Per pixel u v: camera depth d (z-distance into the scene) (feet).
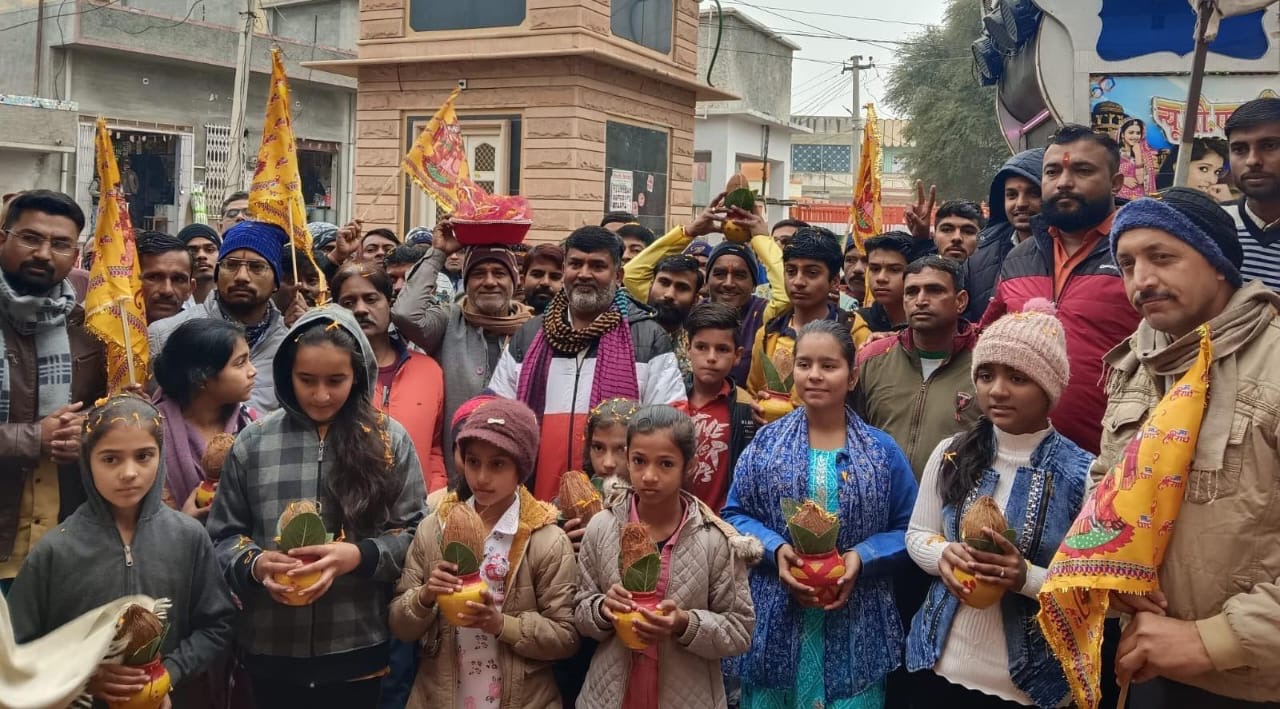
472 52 39.65
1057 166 12.35
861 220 20.08
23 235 11.67
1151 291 7.80
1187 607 7.48
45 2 60.34
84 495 12.00
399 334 15.57
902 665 11.48
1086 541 7.68
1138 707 8.63
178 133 65.21
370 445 10.66
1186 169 15.10
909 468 11.77
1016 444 10.45
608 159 41.39
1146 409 8.38
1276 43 17.12
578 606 10.46
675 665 10.30
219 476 11.32
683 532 10.54
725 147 92.84
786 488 11.44
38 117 56.70
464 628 10.32
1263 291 7.63
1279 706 7.39
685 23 46.80
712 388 14.06
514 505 10.84
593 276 13.89
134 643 8.70
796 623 11.19
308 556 9.55
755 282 16.98
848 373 11.62
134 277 12.67
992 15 23.84
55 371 11.86
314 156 74.95
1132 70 18.12
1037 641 9.78
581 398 13.67
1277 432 7.23
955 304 12.68
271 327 15.02
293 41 71.46
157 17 63.10
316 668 10.28
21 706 8.10
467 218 15.65
